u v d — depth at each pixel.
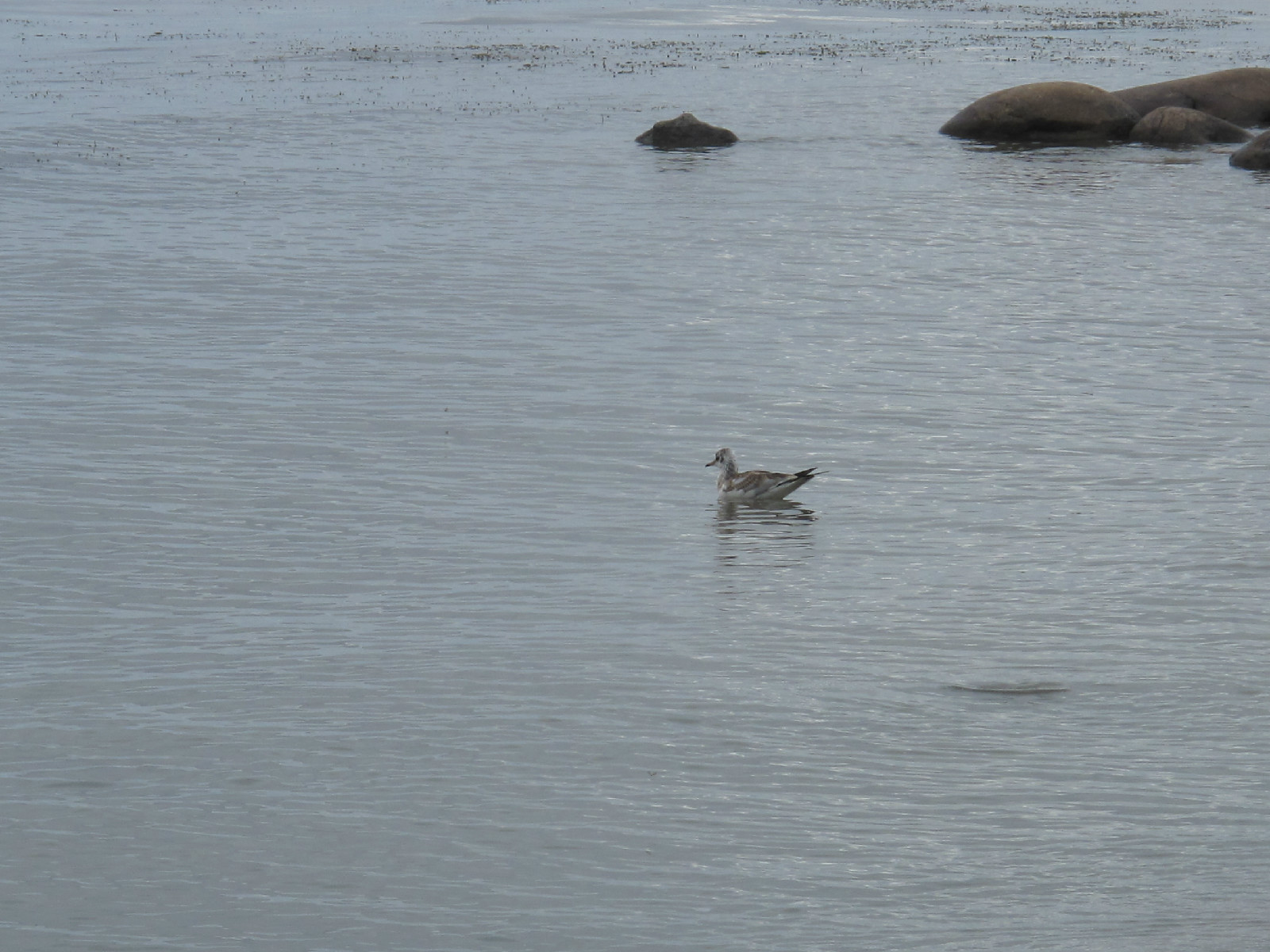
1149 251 128.25
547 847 42.69
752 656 55.41
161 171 160.38
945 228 137.50
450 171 162.50
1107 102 184.75
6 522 69.31
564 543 67.62
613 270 121.75
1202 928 37.75
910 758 47.75
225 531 68.62
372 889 40.72
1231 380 93.06
